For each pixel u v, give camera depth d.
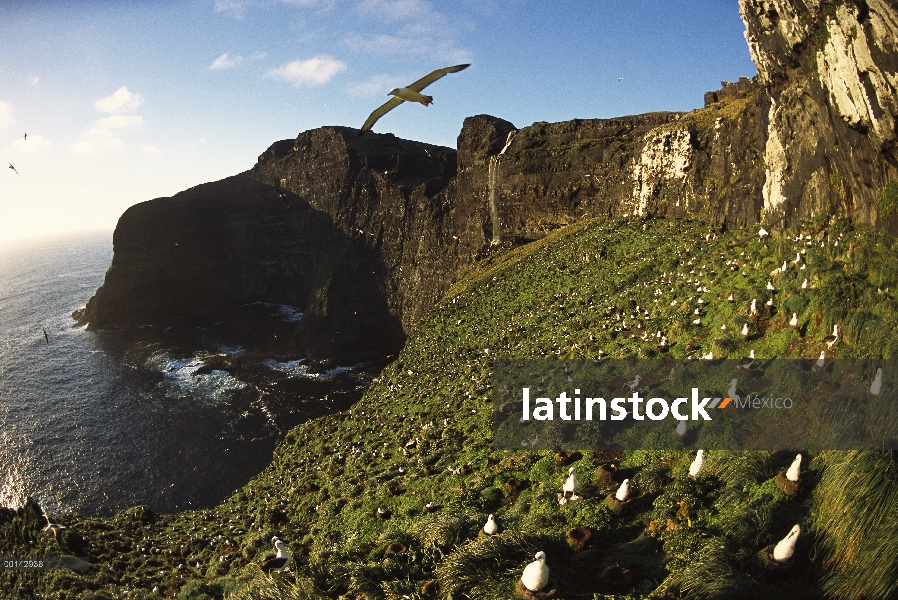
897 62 24.03
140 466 77.88
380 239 136.25
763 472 18.09
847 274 25.56
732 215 51.97
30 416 97.25
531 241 96.38
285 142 164.00
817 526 15.11
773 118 42.56
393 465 34.84
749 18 40.56
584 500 20.19
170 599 27.23
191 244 169.12
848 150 31.36
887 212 27.45
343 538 26.84
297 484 39.50
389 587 17.42
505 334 53.91
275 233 161.75
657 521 17.72
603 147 87.06
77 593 29.75
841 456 16.20
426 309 123.94
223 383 111.19
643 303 42.88
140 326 158.62
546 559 16.56
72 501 70.12
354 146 143.00
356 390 103.69
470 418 36.81
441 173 140.00
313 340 129.75
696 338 31.33
